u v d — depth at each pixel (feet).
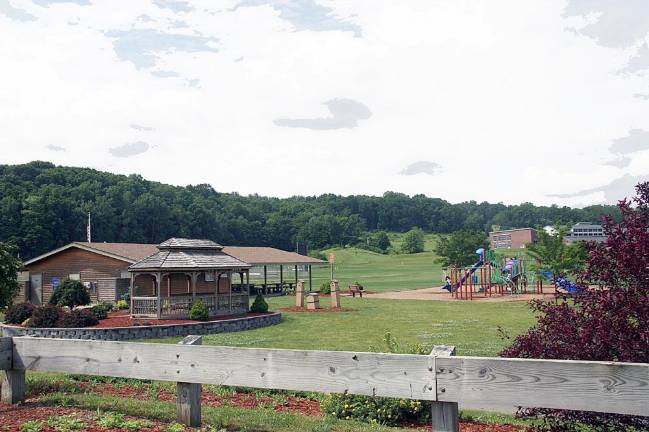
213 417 20.70
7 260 51.01
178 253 87.92
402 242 590.55
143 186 425.28
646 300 16.30
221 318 85.40
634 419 15.84
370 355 15.31
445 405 14.48
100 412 20.53
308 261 168.76
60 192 329.93
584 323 17.47
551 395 13.20
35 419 19.24
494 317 90.79
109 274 116.47
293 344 61.46
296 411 26.66
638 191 18.58
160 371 18.51
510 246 456.04
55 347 20.63
